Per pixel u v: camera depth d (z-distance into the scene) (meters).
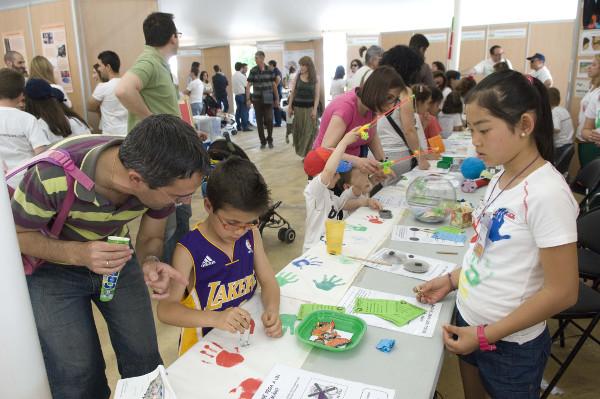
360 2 9.31
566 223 1.01
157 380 0.98
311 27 11.11
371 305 1.32
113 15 3.86
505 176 1.19
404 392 0.96
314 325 1.23
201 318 1.18
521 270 1.10
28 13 4.07
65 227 1.23
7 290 0.91
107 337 2.42
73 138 1.25
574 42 4.70
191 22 10.91
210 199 1.21
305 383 0.99
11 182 1.12
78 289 1.33
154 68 2.41
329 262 1.61
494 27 8.22
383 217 2.07
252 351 1.12
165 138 0.97
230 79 12.87
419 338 1.16
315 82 6.34
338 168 2.22
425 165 3.02
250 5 9.69
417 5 9.30
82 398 1.37
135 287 1.48
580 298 1.83
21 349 0.94
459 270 1.38
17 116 2.41
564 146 4.34
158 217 1.40
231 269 1.36
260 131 7.73
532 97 1.05
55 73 4.04
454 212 1.95
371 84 2.09
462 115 5.09
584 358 2.18
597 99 3.69
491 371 1.26
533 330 1.20
